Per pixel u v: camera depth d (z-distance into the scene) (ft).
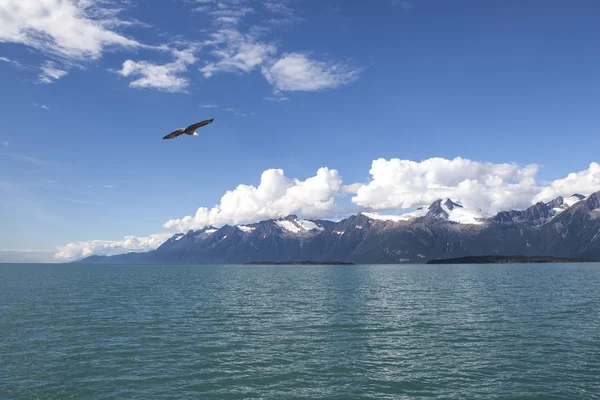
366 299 286.46
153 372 112.37
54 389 99.40
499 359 123.75
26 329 169.99
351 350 135.95
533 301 258.98
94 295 312.29
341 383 104.27
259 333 163.63
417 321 189.47
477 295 304.30
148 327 175.63
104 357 126.62
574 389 98.58
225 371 113.50
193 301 274.98
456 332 163.53
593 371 111.45
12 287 394.93
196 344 144.15
